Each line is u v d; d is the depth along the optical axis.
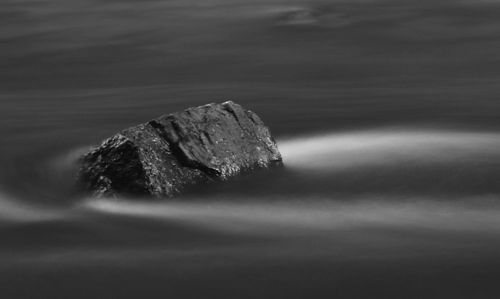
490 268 12.19
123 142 15.75
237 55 43.81
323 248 13.16
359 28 48.25
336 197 15.90
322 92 33.31
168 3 56.06
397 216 14.76
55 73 41.00
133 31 49.59
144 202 15.27
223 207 15.27
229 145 16.73
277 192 16.06
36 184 17.61
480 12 49.62
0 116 28.56
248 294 11.52
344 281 11.85
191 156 16.06
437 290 11.48
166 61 43.06
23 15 52.97
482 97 30.72
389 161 18.16
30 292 11.81
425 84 34.91
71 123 26.78
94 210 15.27
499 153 18.72
